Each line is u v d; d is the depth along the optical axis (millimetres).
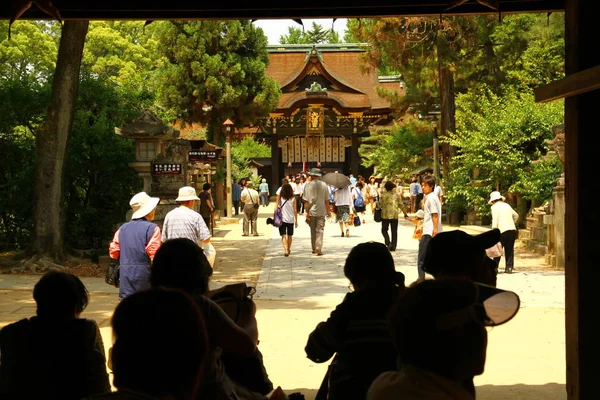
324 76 55844
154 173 17266
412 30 25141
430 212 11922
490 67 28078
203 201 23625
